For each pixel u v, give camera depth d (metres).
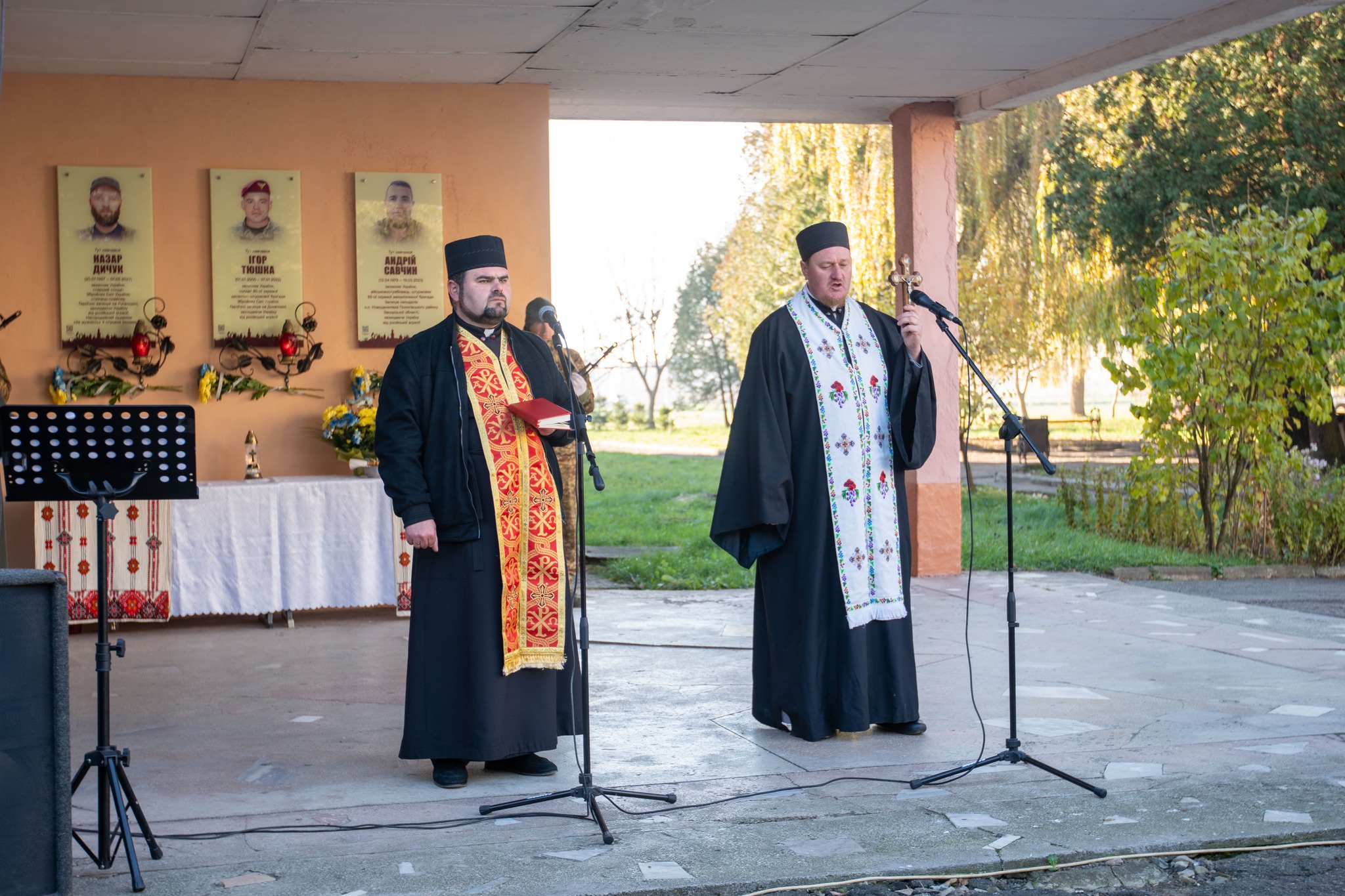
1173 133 16.80
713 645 6.85
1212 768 4.31
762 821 3.80
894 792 4.08
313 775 4.38
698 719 5.18
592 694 5.66
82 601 7.10
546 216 8.18
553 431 4.31
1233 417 10.05
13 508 7.27
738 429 4.82
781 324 4.86
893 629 4.79
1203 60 16.42
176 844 3.63
